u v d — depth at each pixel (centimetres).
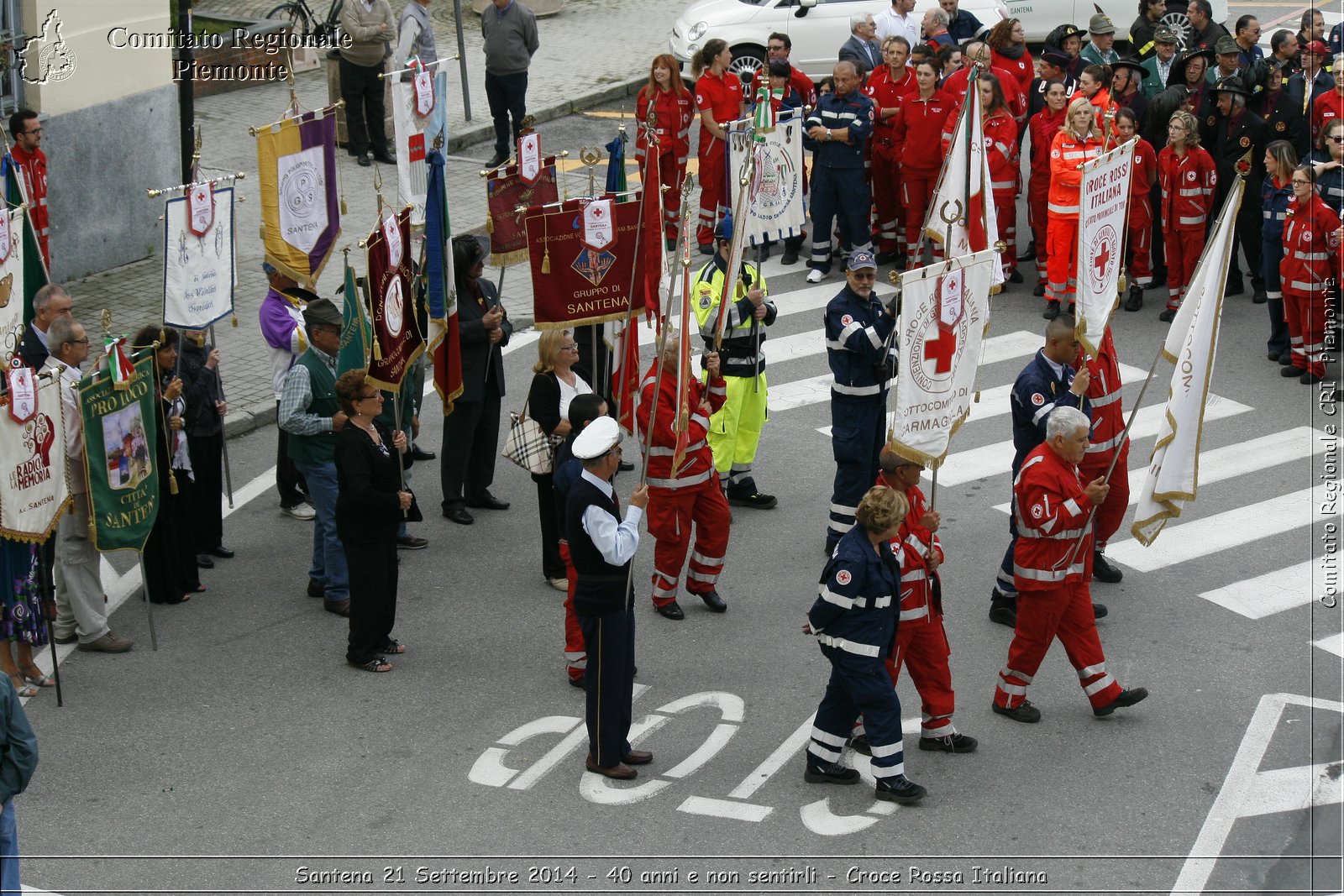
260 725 862
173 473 989
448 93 2172
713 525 973
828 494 1170
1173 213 1436
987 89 1525
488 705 886
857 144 1548
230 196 1061
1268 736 841
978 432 1269
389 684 906
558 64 2345
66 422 891
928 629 812
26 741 648
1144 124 1591
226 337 1440
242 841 756
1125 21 2288
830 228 1606
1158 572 1037
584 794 798
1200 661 923
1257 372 1373
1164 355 879
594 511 778
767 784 807
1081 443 819
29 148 1288
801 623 980
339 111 1895
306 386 959
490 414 1123
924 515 813
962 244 1007
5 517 828
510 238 1104
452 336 1023
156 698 889
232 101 2070
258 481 1196
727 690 901
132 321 1457
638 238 995
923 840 756
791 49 2148
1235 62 1555
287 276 1098
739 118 1628
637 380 1088
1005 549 1073
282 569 1058
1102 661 855
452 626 979
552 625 981
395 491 910
